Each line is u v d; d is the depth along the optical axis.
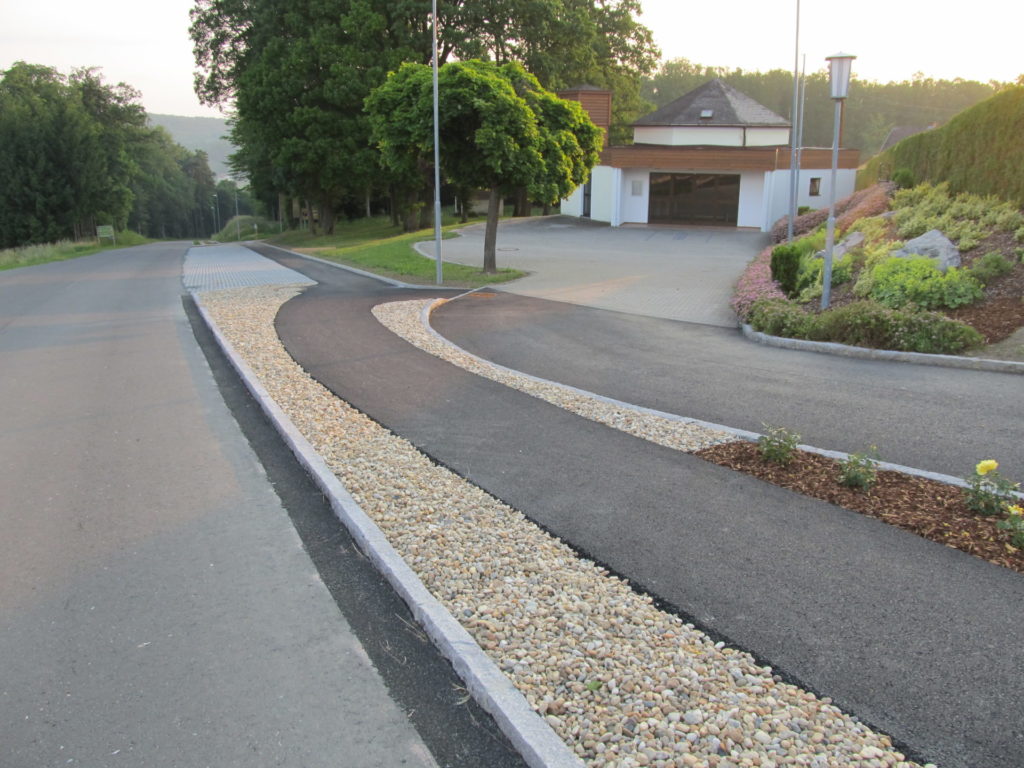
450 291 17.67
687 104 39.72
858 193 27.75
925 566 4.14
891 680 3.18
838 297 13.04
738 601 3.82
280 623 3.78
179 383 8.78
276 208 90.50
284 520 4.98
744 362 9.88
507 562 4.22
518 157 17.31
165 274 22.95
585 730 2.85
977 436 6.51
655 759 2.70
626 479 5.53
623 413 7.30
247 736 2.97
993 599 3.79
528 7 32.62
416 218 38.72
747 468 5.70
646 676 3.19
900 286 11.87
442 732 2.99
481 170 18.58
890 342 10.15
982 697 3.06
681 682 3.14
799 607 3.75
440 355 10.28
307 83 35.09
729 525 4.71
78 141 52.94
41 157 51.16
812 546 4.40
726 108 38.88
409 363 9.75
